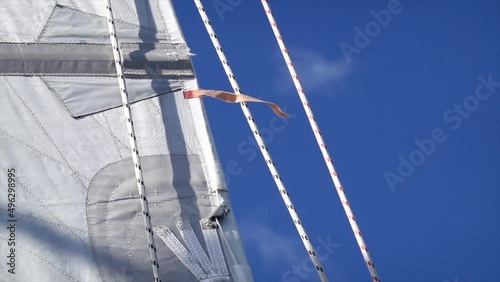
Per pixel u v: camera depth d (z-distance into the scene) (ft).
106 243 78.54
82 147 82.69
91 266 77.30
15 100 83.56
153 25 91.50
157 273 74.38
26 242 77.10
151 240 75.66
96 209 79.92
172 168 83.56
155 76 88.28
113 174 81.92
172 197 82.07
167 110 86.74
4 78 84.33
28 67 85.46
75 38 88.28
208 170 84.28
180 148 84.94
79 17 89.92
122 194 81.10
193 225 81.10
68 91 85.30
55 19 88.99
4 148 80.84
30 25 87.97
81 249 77.87
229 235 81.35
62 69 86.28
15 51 85.71
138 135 84.64
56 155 81.66
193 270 78.64
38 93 84.48
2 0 88.79
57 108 84.12
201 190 83.15
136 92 86.89
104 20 90.38
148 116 85.92
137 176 78.43
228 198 83.25
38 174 80.33
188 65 89.71
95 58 87.45
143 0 92.79
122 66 86.53
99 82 86.58
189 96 87.66
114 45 84.53
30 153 81.25
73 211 79.30
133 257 78.33
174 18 92.38
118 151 83.30
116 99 86.07
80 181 80.89
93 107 85.05
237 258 80.28
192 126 86.48
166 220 80.74
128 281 77.41
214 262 79.41
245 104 83.56
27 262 76.43
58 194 79.87
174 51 89.71
